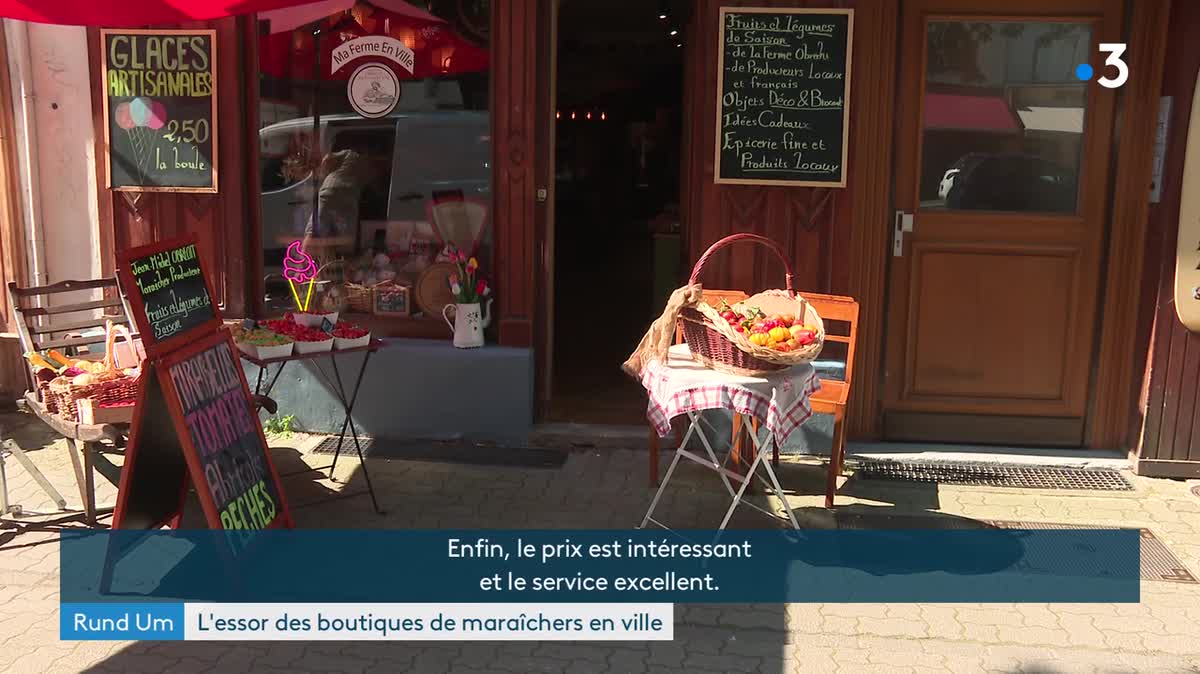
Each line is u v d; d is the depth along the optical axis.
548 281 5.44
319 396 5.46
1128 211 5.03
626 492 4.77
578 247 13.59
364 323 5.57
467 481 4.87
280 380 5.48
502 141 5.24
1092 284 5.15
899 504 4.64
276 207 5.51
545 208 5.37
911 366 5.28
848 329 5.20
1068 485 4.88
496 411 5.35
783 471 5.05
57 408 4.14
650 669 3.30
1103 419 5.25
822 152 4.99
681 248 6.73
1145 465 4.97
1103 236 5.10
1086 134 5.04
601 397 6.18
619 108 13.91
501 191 5.28
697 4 5.18
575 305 9.62
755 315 4.08
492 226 5.34
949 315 5.22
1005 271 5.17
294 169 5.47
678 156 13.25
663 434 3.90
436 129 5.33
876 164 5.06
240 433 3.91
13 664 3.25
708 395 3.76
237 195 5.43
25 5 4.36
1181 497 4.75
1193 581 3.92
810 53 4.93
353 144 5.43
